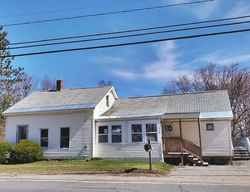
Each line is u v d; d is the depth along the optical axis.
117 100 29.22
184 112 23.41
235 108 43.28
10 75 29.53
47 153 24.20
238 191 10.39
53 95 28.25
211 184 12.02
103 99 25.70
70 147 23.73
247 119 43.16
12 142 25.47
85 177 14.48
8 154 23.17
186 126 24.03
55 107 24.58
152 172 15.67
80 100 25.25
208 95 27.09
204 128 23.56
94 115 23.72
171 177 14.39
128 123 22.78
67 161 22.02
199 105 25.16
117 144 22.73
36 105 25.95
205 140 23.31
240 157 25.95
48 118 24.89
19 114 25.56
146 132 22.14
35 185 12.03
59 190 10.77
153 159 21.45
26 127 25.50
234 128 42.59
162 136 23.38
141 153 21.98
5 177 14.85
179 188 11.02
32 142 23.73
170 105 25.98
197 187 11.25
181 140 21.88
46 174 15.85
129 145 22.41
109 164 19.00
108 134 23.19
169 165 20.23
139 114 22.64
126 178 14.01
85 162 20.73
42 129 24.98
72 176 14.92
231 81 44.34
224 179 13.62
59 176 14.98
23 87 43.62
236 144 30.72
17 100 40.91
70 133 23.98
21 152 22.67
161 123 22.97
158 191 10.41
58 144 24.16
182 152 21.58
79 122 23.86
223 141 22.91
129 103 27.91
